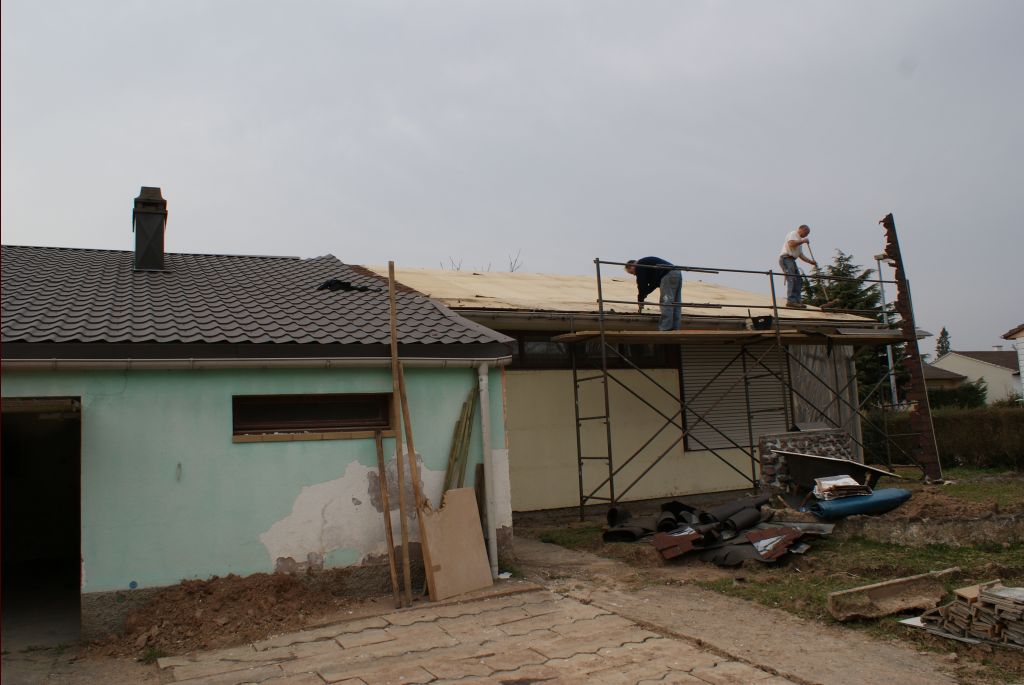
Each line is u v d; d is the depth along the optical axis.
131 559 6.11
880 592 6.21
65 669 5.32
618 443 12.23
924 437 13.33
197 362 6.43
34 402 5.86
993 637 5.12
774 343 12.62
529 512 11.22
